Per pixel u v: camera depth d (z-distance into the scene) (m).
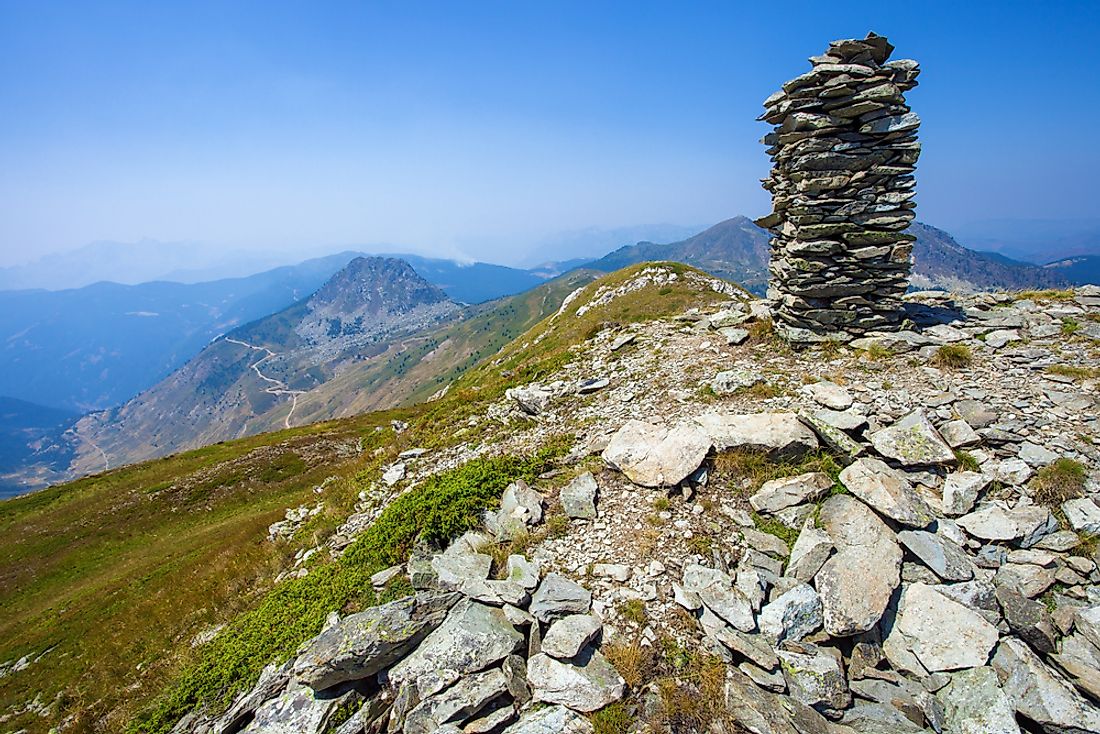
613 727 7.66
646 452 12.14
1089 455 10.55
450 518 12.55
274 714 9.28
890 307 16.11
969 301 19.41
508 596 9.53
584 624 8.72
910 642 8.69
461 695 8.34
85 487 55.88
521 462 14.26
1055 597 8.98
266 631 12.28
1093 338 14.93
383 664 9.29
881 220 15.48
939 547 9.59
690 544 10.27
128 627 20.41
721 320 21.05
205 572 22.20
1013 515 9.92
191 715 11.11
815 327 16.84
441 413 22.67
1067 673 8.05
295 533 20.03
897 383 13.80
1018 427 11.52
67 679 18.30
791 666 8.32
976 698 7.81
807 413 12.82
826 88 14.75
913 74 14.58
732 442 12.00
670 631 8.79
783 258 17.84
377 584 11.80
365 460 23.02
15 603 34.59
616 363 20.23
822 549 9.62
